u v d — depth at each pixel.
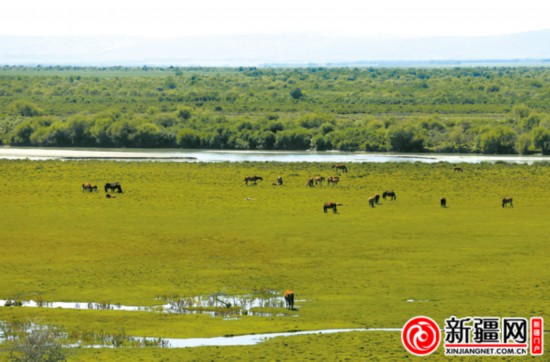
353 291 91.75
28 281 96.12
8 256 108.19
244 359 69.56
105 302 87.75
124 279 97.00
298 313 83.62
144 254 109.38
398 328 78.62
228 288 93.06
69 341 74.56
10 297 89.69
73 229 124.12
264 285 94.38
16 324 78.75
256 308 85.25
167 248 112.62
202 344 74.06
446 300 87.88
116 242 116.06
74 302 87.88
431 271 100.25
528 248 111.94
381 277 97.62
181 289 92.69
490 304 86.06
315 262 105.00
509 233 121.31
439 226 126.38
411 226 126.25
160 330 77.75
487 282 95.12
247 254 109.19
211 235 120.19
